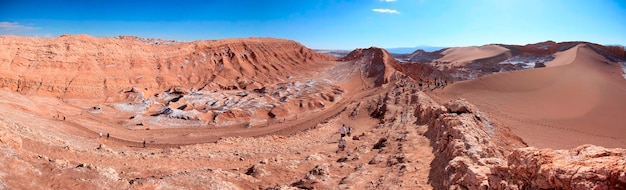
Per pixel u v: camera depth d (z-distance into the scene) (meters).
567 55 121.56
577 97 59.12
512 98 58.78
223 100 69.31
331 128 42.06
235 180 15.53
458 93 62.50
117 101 65.19
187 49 92.00
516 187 8.10
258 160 21.48
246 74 92.50
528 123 45.62
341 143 26.61
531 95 60.28
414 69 116.94
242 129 53.72
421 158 17.80
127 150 26.34
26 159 12.41
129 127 50.50
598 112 51.88
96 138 36.00
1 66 61.84
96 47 75.00
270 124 58.19
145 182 12.73
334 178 16.58
